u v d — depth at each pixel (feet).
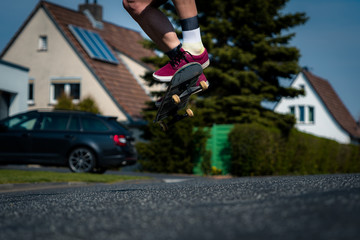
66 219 7.75
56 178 32.32
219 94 62.39
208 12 62.28
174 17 58.70
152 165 55.31
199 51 9.92
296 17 61.05
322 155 64.13
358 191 8.49
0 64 54.29
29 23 85.05
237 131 50.88
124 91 80.89
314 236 4.93
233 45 62.69
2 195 19.95
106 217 7.59
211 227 5.95
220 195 9.64
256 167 50.11
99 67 81.00
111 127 41.22
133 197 10.92
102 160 40.42
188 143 54.34
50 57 82.99
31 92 84.33
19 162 40.88
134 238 5.74
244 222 6.05
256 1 59.77
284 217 6.15
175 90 10.17
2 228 7.10
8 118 42.04
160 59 60.39
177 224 6.39
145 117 58.54
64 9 88.43
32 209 9.75
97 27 92.94
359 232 4.89
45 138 40.81
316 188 9.70
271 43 62.23
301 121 124.06
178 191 11.91
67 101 69.77
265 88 60.90
